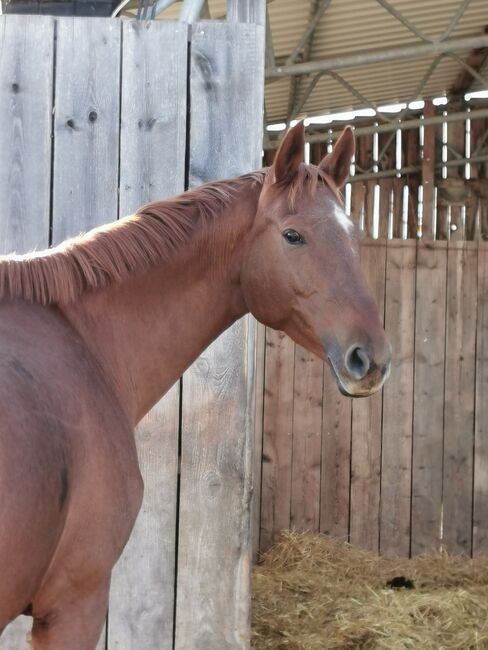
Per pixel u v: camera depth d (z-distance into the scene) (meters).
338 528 5.19
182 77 2.57
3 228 2.54
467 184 5.53
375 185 5.51
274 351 5.18
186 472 2.56
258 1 2.65
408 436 5.23
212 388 2.57
